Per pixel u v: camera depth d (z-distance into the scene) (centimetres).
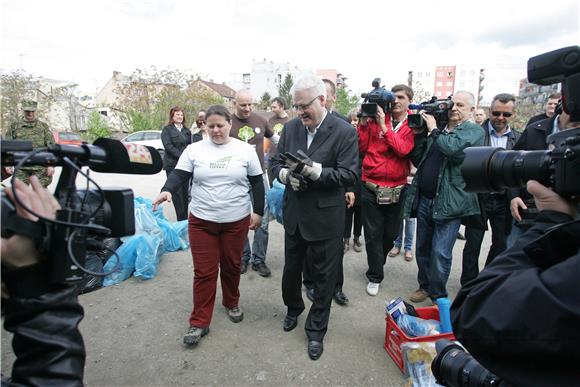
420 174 324
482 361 86
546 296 73
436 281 311
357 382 232
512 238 296
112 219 100
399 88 332
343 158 250
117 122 3014
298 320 304
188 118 2595
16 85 1831
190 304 324
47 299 83
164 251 438
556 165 86
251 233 537
